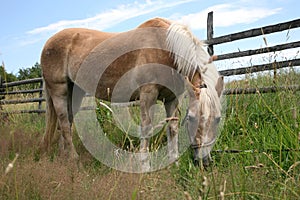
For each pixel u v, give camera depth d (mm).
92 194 2691
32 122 8477
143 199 2410
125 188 2604
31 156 4051
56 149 5066
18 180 2932
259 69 4949
